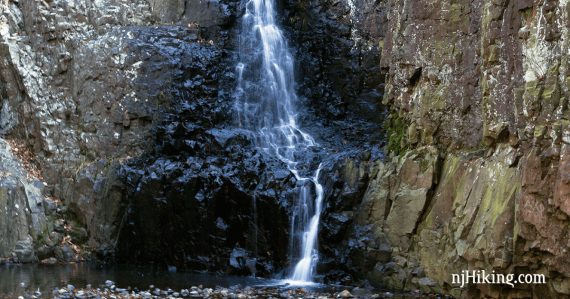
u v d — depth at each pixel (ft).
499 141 34.19
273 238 42.73
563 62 29.58
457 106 37.93
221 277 41.42
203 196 43.91
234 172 44.50
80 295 34.35
